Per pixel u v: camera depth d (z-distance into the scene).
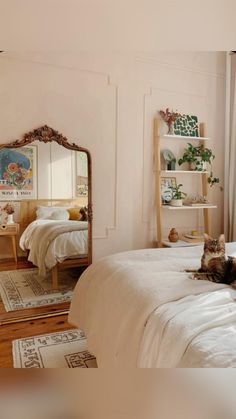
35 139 2.65
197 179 3.53
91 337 1.64
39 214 2.81
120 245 3.13
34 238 2.83
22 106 2.60
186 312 1.24
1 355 2.04
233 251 2.14
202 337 1.06
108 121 2.95
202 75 3.44
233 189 3.53
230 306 1.30
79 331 2.36
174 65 3.28
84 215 2.94
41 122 2.68
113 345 1.42
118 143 3.02
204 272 1.66
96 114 2.89
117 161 3.03
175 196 3.30
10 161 2.65
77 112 2.81
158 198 3.18
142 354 1.21
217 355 0.95
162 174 3.34
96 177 2.96
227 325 1.16
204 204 3.36
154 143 3.24
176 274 1.65
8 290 2.76
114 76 2.95
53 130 2.70
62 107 2.75
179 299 1.38
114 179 3.04
